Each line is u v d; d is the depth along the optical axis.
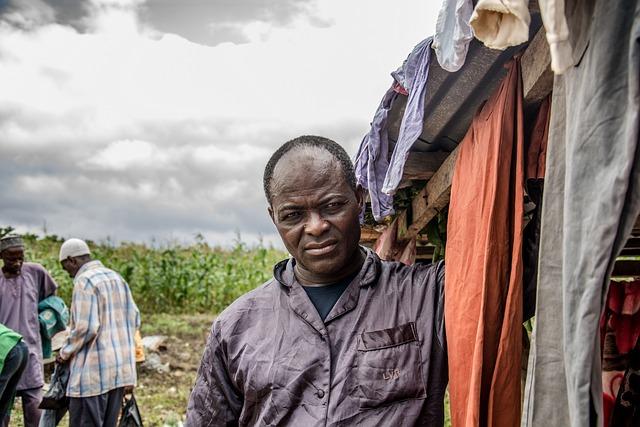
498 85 1.93
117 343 5.00
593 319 1.06
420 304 1.87
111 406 4.98
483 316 1.57
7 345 4.17
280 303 1.94
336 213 1.81
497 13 1.17
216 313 12.56
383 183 2.26
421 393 1.77
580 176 1.10
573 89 1.16
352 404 1.76
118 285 5.14
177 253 13.57
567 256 1.12
